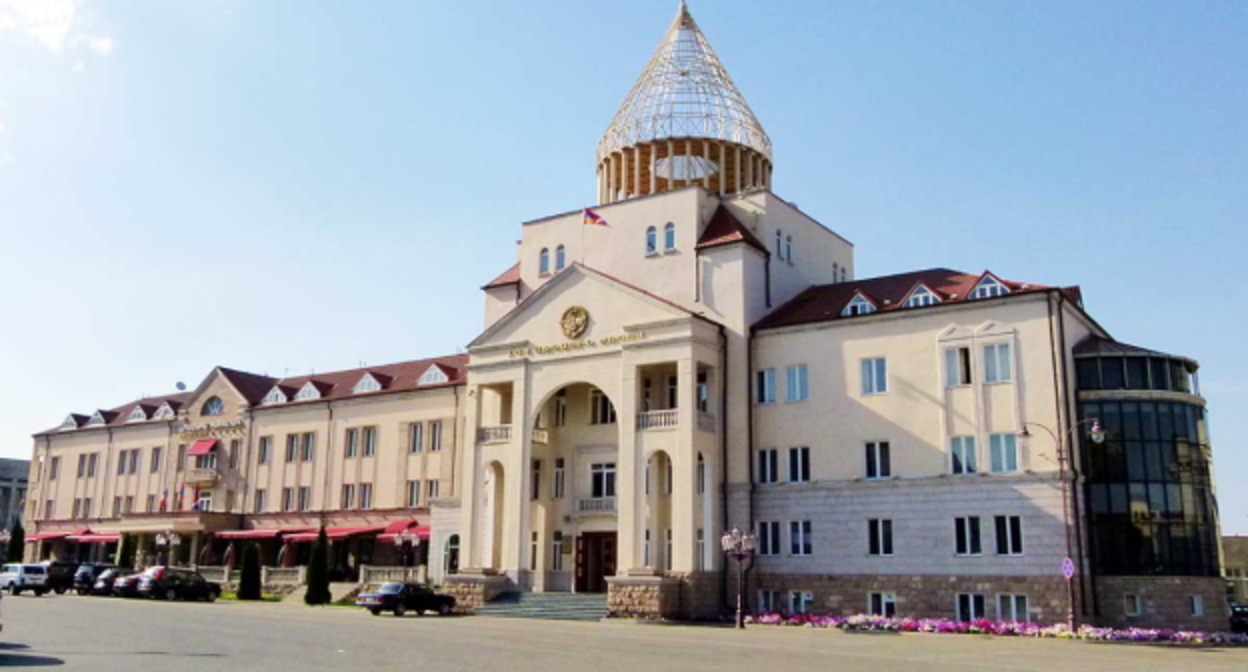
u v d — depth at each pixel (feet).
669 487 165.58
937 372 148.15
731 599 156.25
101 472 285.23
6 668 69.56
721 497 160.15
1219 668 87.81
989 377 144.25
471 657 83.61
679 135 189.78
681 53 201.36
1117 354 141.38
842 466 153.17
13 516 466.29
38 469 303.07
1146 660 96.17
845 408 154.71
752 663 84.02
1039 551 136.05
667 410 157.48
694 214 172.35
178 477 266.36
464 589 166.20
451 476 214.90
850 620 140.36
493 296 194.70
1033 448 139.13
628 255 178.29
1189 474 139.44
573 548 173.58
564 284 174.50
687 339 156.87
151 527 250.78
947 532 143.02
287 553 237.86
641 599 147.74
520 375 174.29
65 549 289.74
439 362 234.99
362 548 227.40
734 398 162.40
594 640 106.11
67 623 113.91
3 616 123.34
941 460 145.28
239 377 267.18
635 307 165.27
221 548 247.91
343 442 236.22
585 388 179.52
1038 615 134.51
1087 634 124.06
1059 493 135.95
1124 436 138.72
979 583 139.23
